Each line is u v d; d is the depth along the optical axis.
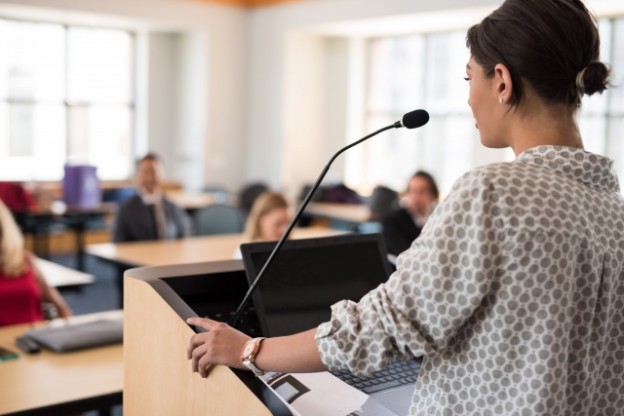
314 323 1.33
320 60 8.59
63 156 8.48
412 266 0.93
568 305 0.91
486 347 0.92
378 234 1.51
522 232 0.89
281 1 8.23
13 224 2.86
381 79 8.45
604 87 0.98
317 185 1.20
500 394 0.92
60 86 8.39
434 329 0.91
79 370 2.07
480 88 1.00
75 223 7.09
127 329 1.33
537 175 0.92
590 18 0.96
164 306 1.21
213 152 8.66
